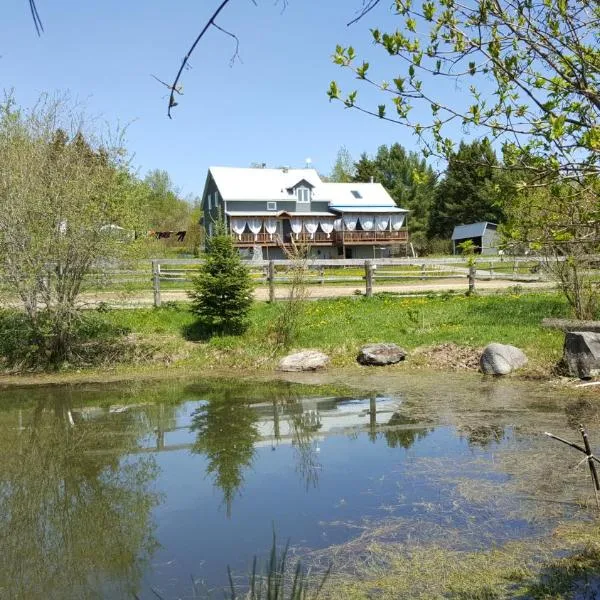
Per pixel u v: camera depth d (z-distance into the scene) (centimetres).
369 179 6469
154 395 1062
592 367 990
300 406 945
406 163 6119
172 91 222
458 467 618
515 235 301
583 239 289
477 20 268
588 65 259
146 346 1360
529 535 455
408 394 986
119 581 423
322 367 1244
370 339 1332
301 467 651
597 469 588
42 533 512
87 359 1322
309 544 462
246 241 4634
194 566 438
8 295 1228
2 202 1184
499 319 1400
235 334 1405
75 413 945
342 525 493
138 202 1313
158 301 1599
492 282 2153
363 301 1698
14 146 1220
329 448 716
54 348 1299
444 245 5450
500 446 682
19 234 1201
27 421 902
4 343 1313
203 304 1395
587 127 267
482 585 387
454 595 378
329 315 1532
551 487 549
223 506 552
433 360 1206
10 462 707
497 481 572
